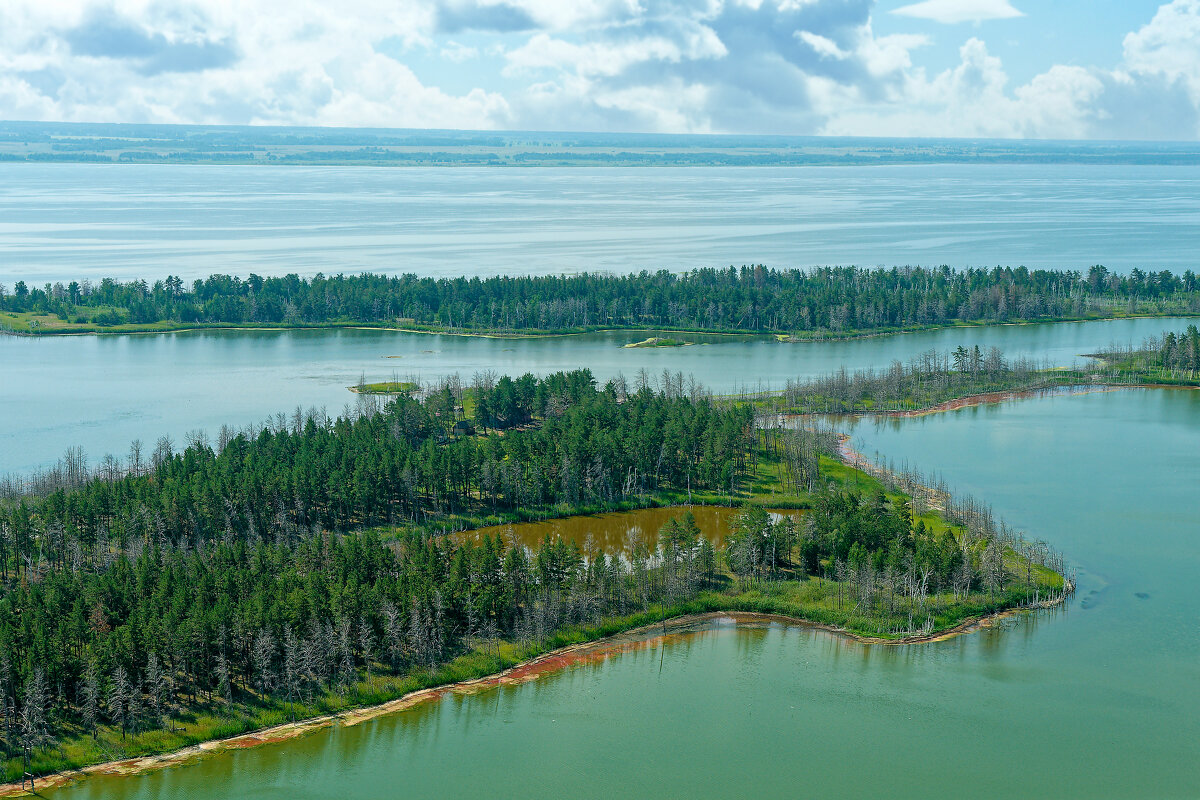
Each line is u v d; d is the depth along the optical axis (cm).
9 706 15138
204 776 14800
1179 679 17262
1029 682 17225
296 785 14675
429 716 16300
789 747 15562
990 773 14950
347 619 16888
